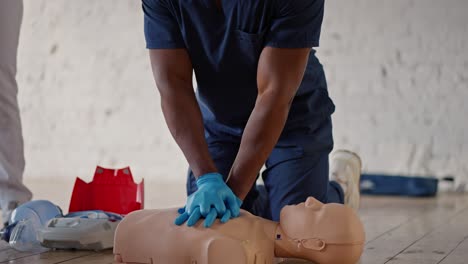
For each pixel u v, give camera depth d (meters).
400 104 4.62
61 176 5.53
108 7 5.37
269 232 1.59
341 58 4.73
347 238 1.53
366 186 4.21
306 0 1.60
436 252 1.97
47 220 2.07
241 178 1.64
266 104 1.63
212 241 1.42
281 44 1.62
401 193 4.15
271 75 1.64
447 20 4.51
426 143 4.57
